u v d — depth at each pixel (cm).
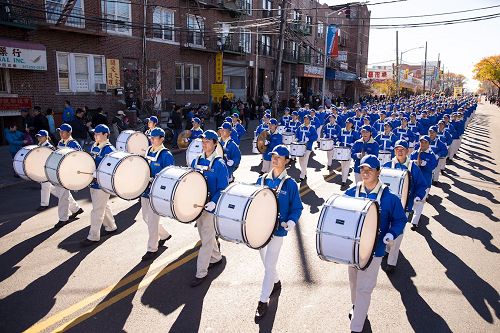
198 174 545
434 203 1019
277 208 483
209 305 519
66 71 1944
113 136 1905
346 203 418
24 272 596
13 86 1716
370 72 7931
